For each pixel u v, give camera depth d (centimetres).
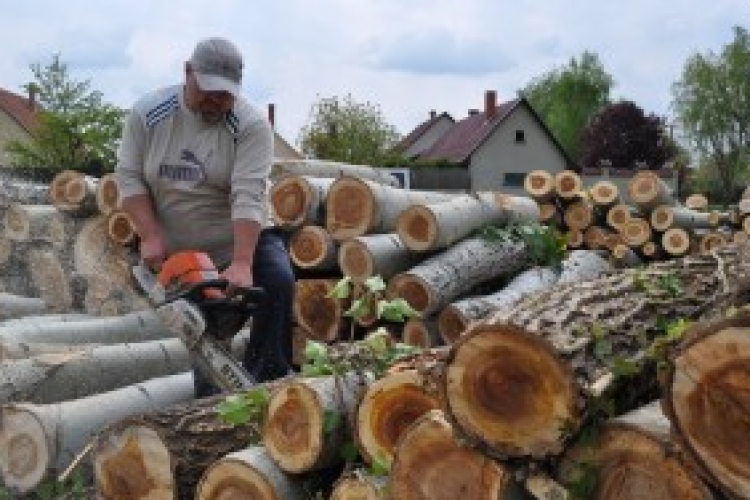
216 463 400
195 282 453
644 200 1273
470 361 322
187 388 602
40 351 661
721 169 6731
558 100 8444
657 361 329
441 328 750
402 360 418
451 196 891
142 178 543
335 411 395
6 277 928
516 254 824
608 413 312
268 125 538
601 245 1255
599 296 369
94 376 626
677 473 296
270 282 540
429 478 342
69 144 2880
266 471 393
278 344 548
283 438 397
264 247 547
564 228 1266
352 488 370
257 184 525
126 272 856
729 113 6688
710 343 282
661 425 304
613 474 309
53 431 524
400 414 379
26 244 914
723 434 284
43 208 914
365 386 402
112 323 742
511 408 317
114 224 856
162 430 420
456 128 5925
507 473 325
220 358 454
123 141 545
